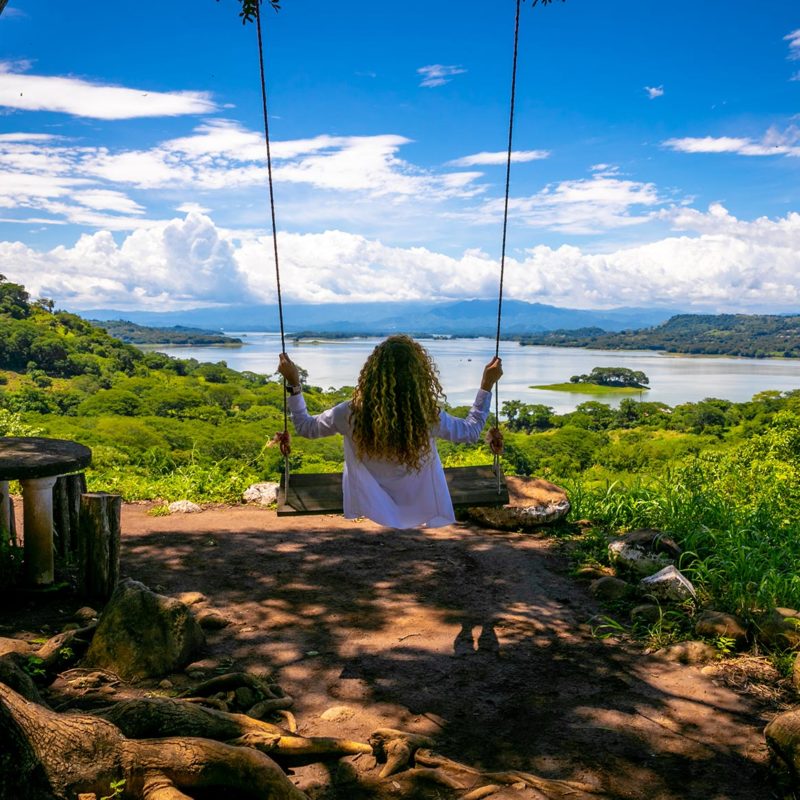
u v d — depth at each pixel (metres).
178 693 3.93
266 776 2.87
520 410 106.00
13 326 112.44
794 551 6.39
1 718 2.62
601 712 3.84
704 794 3.13
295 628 4.93
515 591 5.71
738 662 4.41
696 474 8.95
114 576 5.27
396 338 4.13
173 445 41.50
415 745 3.40
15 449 5.40
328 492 4.34
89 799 2.70
